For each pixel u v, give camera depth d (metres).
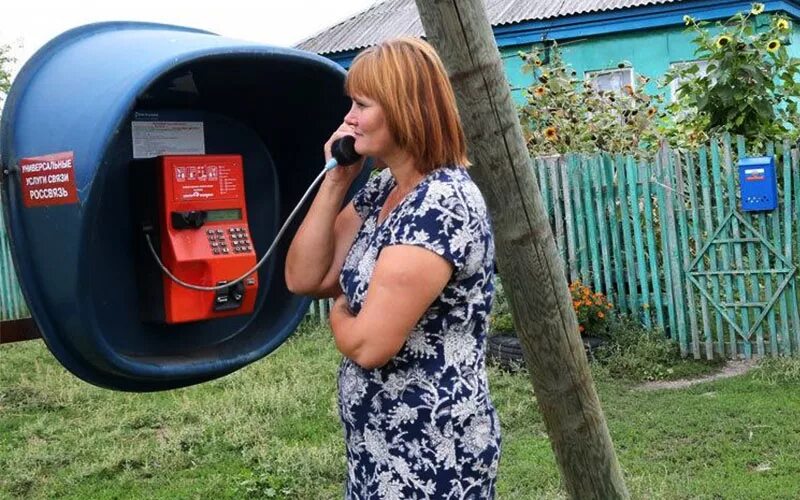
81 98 2.64
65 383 7.74
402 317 2.23
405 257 2.24
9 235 2.68
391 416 2.30
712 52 8.15
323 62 3.08
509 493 4.94
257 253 3.46
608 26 13.29
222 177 3.14
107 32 3.00
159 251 3.05
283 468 5.44
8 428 6.70
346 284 2.42
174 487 5.34
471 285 2.32
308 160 3.48
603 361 7.48
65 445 6.15
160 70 2.58
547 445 5.71
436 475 2.28
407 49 2.33
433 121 2.31
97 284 2.99
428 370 2.29
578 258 8.12
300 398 6.87
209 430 6.19
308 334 9.24
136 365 2.80
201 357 3.17
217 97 3.26
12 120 2.72
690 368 7.38
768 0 12.34
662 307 7.84
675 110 8.95
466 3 2.76
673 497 4.77
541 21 13.63
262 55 2.87
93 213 2.55
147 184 3.05
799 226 7.26
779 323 7.60
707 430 5.79
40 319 2.68
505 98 2.85
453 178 2.32
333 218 2.64
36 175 2.62
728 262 7.49
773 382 6.75
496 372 7.34
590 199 8.00
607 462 3.16
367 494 2.36
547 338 3.02
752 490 4.79
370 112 2.33
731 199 7.42
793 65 8.15
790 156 7.31
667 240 7.70
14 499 5.32
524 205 2.92
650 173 7.75
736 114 8.02
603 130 9.02
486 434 2.35
